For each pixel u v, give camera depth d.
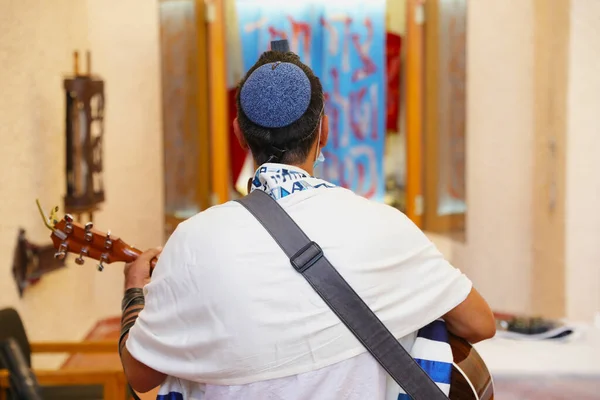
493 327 1.20
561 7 4.23
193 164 4.81
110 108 4.65
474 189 4.80
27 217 3.42
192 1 4.69
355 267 1.08
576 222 4.23
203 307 1.06
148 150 4.76
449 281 1.14
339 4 4.83
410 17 4.80
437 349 1.17
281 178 1.14
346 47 4.87
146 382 1.16
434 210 4.90
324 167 4.98
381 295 1.08
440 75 4.77
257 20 4.87
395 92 5.04
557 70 4.31
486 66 4.74
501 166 4.79
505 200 4.80
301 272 1.06
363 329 1.07
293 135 1.16
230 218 1.11
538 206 4.68
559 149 4.32
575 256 4.24
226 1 4.84
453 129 4.73
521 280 4.84
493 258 4.83
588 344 2.58
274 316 1.05
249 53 4.91
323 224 1.10
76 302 4.26
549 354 2.46
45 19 3.76
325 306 1.06
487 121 4.77
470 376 1.21
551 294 4.48
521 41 4.70
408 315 1.10
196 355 1.07
